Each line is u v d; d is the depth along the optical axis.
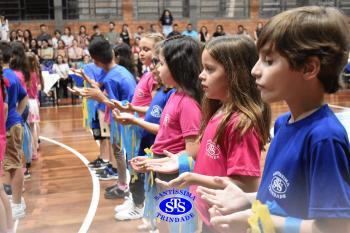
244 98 1.38
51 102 10.29
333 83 0.90
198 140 1.65
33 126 5.05
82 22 13.03
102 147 4.74
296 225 0.87
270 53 0.91
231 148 1.35
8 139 3.21
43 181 4.28
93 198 3.76
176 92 1.91
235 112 1.38
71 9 13.14
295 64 0.87
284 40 0.88
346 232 0.82
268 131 1.40
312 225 0.85
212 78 1.44
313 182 0.86
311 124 0.90
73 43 10.83
